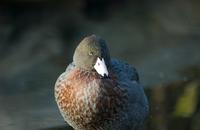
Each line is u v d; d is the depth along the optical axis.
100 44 9.81
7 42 16.36
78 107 9.90
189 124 11.82
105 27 17.45
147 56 15.56
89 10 18.91
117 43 16.38
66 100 9.98
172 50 15.82
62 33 16.98
